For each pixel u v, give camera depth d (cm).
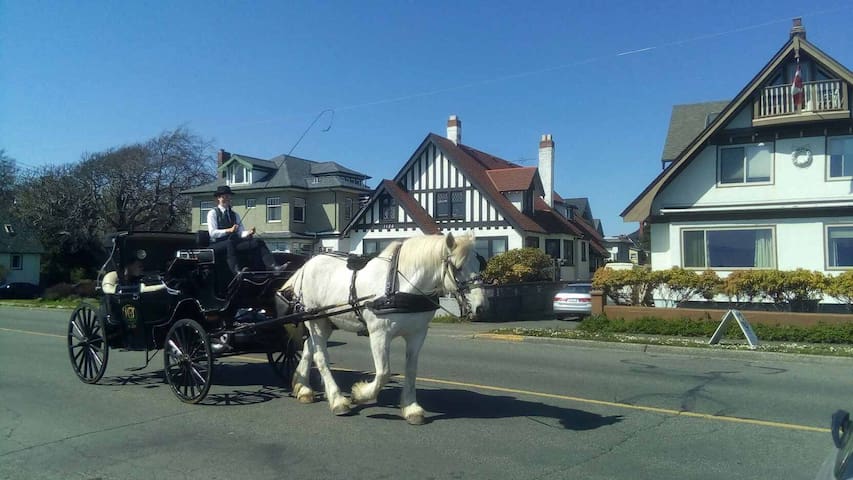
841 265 2206
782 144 2309
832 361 1328
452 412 828
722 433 734
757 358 1405
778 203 2308
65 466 620
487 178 3750
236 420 787
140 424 772
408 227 3572
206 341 848
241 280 916
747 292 1986
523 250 3084
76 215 4594
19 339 1678
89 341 1041
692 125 2992
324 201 4428
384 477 583
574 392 968
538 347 1595
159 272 1059
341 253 895
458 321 2442
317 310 817
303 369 896
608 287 2205
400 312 736
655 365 1273
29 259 5472
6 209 5578
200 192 4509
